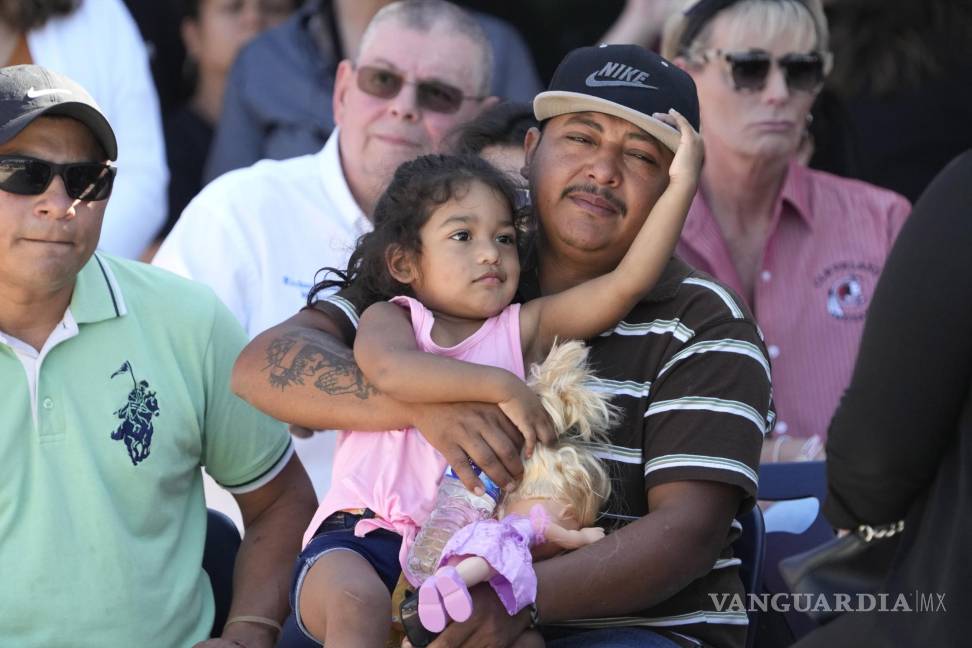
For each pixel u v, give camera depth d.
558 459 8.77
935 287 8.84
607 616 9.18
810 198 14.59
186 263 13.05
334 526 9.16
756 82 14.10
